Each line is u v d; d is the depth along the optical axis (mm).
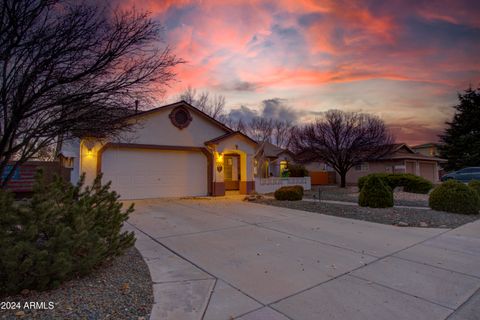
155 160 12609
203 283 3578
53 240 2904
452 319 2762
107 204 4133
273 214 8781
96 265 3762
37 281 2881
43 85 3838
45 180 3295
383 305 3031
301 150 21797
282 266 4242
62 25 3729
